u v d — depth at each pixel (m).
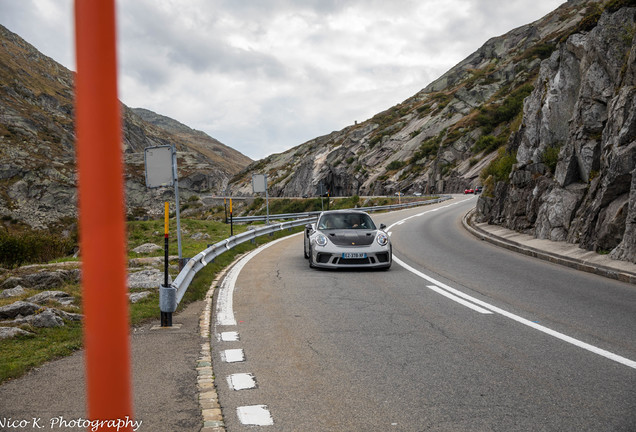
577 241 13.62
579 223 13.81
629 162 11.68
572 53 18.53
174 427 3.22
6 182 108.31
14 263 13.79
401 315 6.79
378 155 123.38
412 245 16.69
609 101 14.65
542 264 12.17
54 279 8.80
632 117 11.91
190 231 24.41
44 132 153.75
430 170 92.81
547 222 15.44
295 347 5.24
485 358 4.84
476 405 3.64
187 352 5.02
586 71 16.11
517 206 18.66
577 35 18.56
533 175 18.44
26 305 6.32
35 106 182.50
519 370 4.46
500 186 21.50
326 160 145.62
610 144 13.02
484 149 84.88
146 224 25.50
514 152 24.55
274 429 3.23
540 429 3.22
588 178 14.64
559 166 15.92
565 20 147.38
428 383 4.13
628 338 5.57
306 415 3.47
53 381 4.03
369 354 4.98
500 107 92.56
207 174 160.25
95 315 0.60
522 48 149.25
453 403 3.69
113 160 0.59
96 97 0.57
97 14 0.57
